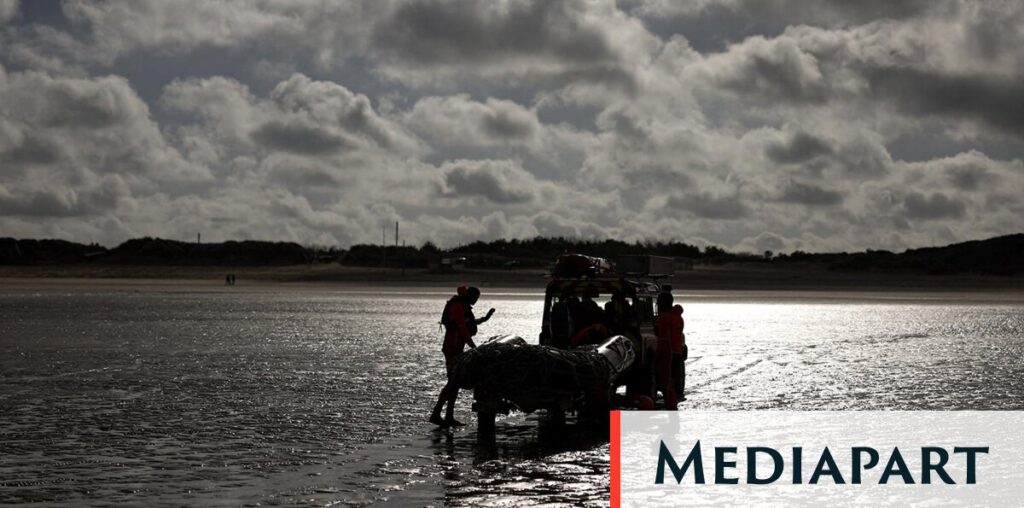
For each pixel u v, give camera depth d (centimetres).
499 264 17862
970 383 2158
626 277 1820
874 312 6800
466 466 1231
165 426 1516
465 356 1489
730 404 1792
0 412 1655
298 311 5881
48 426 1510
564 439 1430
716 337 3872
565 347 1700
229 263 19775
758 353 3025
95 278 15050
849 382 2172
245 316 5191
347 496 1067
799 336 3956
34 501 1038
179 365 2491
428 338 3522
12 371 2323
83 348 3003
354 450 1331
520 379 1442
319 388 2008
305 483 1128
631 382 1728
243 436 1431
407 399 1842
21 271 16788
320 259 19962
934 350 3209
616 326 1712
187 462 1241
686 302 8856
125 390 1964
